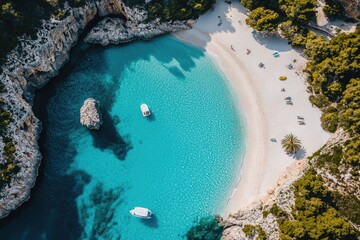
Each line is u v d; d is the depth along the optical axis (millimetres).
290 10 80625
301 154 71062
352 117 66625
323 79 73812
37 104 78688
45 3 79312
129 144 75750
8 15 73938
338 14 81250
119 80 82000
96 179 72625
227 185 71062
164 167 73500
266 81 79250
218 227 67375
